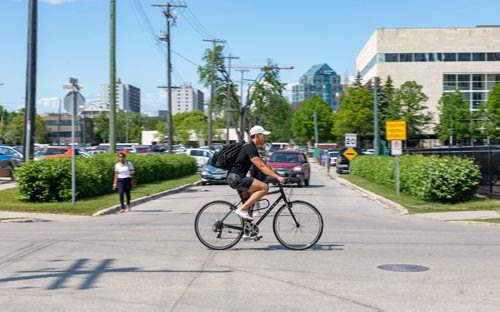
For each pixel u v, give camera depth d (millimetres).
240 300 6699
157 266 8711
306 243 10250
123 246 10656
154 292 7078
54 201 19844
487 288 7320
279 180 9961
